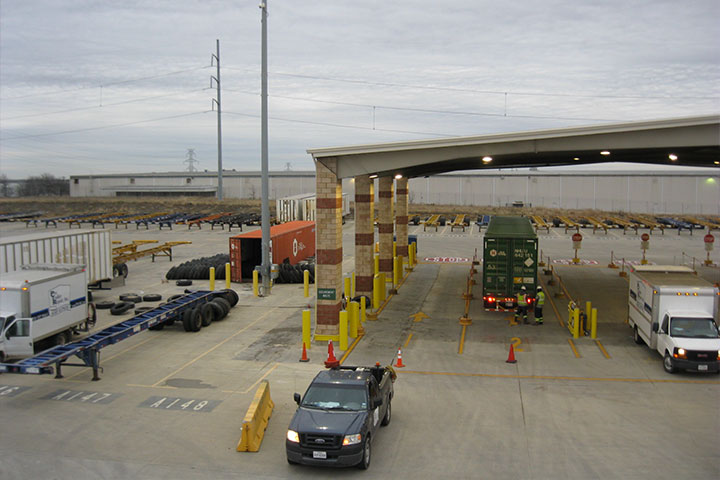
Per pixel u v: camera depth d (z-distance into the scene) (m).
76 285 22.14
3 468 12.51
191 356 20.83
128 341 22.94
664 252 51.03
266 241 31.98
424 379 18.45
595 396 16.84
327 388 13.48
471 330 24.73
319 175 23.03
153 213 94.19
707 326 19.00
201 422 14.98
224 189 130.75
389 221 35.25
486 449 13.45
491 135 21.30
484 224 74.31
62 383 17.98
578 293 32.62
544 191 111.56
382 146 22.20
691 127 19.61
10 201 123.44
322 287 23.23
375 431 13.58
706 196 102.44
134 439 13.97
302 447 12.13
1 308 19.22
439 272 40.66
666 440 13.85
